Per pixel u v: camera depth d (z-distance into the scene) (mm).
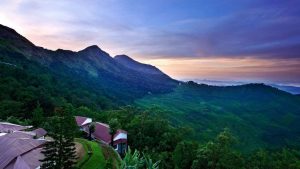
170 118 192125
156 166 22219
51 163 36938
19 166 37875
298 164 87750
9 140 44250
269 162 85375
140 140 80375
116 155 58562
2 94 112688
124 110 105062
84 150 55375
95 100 173750
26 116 101625
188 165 71812
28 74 161250
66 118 39750
